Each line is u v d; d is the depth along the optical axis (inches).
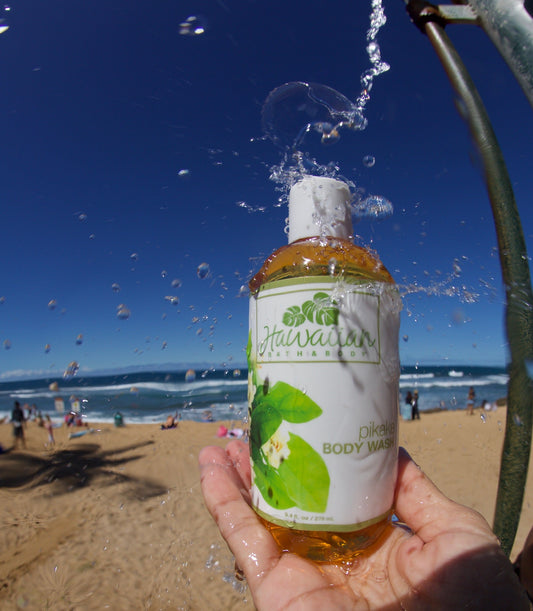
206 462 8.9
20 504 44.1
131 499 44.9
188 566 31.6
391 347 6.9
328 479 6.2
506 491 6.5
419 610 6.1
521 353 6.1
